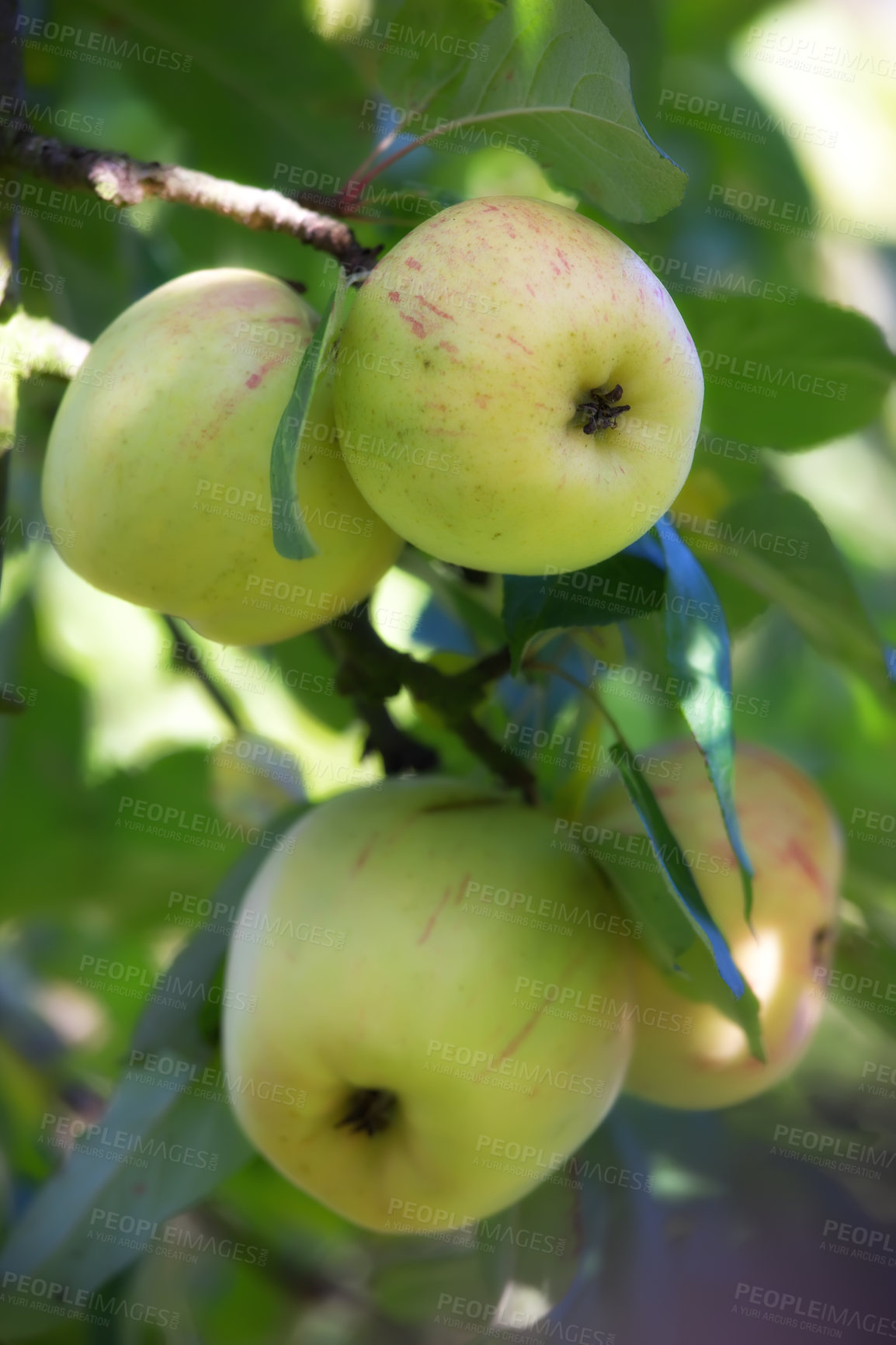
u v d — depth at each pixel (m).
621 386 0.56
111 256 0.73
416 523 0.56
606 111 0.56
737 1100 0.66
